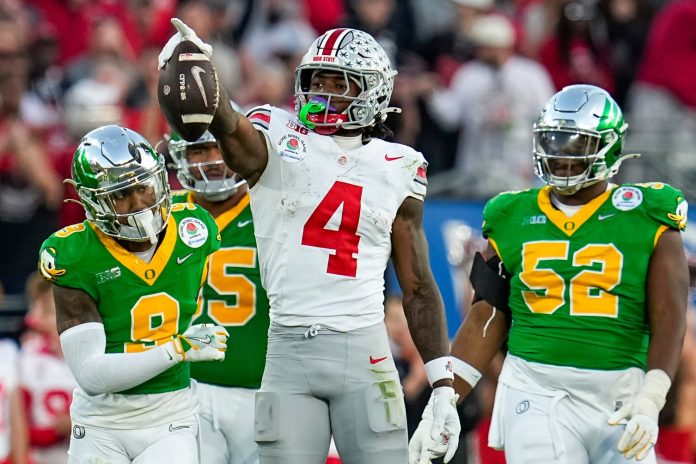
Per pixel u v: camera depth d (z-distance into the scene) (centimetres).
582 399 1936
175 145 2088
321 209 1752
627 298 1931
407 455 1803
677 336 1902
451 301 3023
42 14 3959
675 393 2700
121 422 1833
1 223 3397
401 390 1808
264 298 2097
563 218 1972
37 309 2820
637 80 3866
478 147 3650
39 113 3631
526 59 3866
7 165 3403
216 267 2095
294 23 3972
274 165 1752
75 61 3781
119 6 3991
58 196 3453
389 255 1823
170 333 1842
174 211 1875
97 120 3488
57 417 2784
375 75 1770
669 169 3450
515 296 1997
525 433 1934
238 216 2112
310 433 1764
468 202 3083
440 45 3925
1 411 2558
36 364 2789
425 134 3634
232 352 2097
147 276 1823
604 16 3959
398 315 2720
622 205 1958
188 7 3872
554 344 1945
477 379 2033
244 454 2117
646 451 1841
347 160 1773
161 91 1636
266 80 3694
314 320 1753
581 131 1928
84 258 1802
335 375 1756
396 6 3916
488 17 3831
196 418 1900
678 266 1930
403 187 1792
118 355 1752
